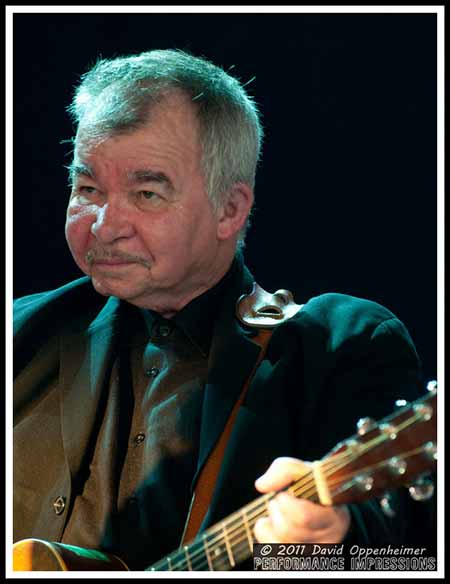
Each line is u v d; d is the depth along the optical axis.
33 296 7.18
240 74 9.17
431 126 8.95
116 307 6.62
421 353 8.81
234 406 6.01
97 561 5.91
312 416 5.86
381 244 9.01
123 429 6.30
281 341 6.11
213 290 6.36
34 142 9.36
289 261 9.10
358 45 9.01
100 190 6.03
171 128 5.95
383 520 5.25
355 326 6.03
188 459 6.07
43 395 6.70
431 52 8.93
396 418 4.38
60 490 6.31
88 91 6.19
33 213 9.38
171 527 6.00
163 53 6.28
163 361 6.35
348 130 9.05
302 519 4.61
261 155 9.12
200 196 6.04
